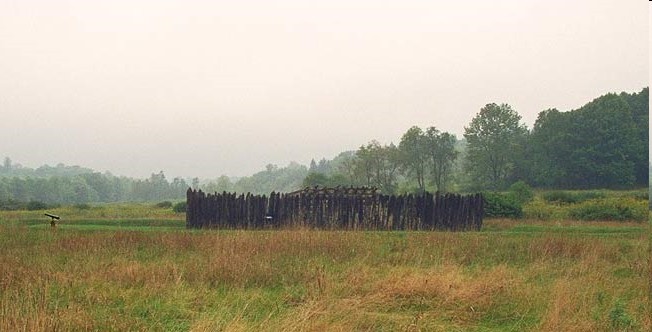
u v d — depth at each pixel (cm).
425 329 786
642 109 6122
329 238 1533
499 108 7406
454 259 1345
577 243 1523
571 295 895
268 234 1633
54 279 1039
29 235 1773
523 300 915
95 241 1547
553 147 6300
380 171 7512
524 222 2972
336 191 2661
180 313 856
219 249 1334
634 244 1588
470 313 863
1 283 972
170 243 1530
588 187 6059
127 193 14838
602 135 5884
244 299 935
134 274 1073
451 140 7550
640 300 899
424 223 2541
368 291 965
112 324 769
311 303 833
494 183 7144
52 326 716
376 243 1570
